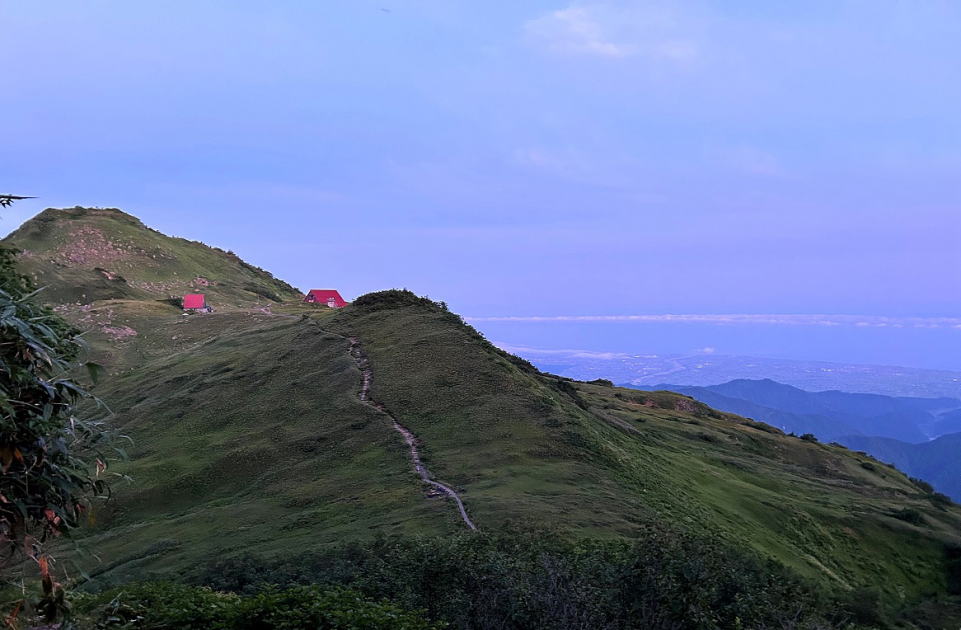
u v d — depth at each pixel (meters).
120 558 43.53
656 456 69.81
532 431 56.19
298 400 70.69
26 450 7.16
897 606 53.41
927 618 49.91
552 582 17.81
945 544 66.31
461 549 21.41
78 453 7.81
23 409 7.09
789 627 16.67
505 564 19.41
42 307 8.30
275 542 40.56
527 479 46.72
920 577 61.84
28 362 7.26
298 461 57.56
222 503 53.06
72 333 8.55
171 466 60.66
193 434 68.44
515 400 62.28
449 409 62.31
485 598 18.67
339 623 13.79
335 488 49.72
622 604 17.31
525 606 17.86
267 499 50.88
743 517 57.44
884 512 73.50
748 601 17.27
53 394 7.17
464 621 18.23
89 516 7.93
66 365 7.77
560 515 38.94
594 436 57.16
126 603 14.34
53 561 7.86
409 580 20.72
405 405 64.31
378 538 34.12
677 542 18.56
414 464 51.59
